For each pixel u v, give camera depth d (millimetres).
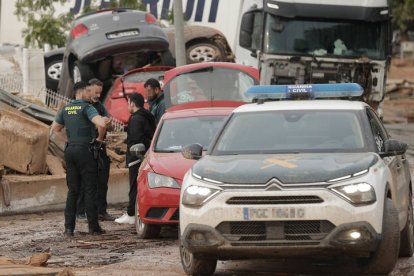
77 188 29438
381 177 20656
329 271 22031
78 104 29406
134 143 31688
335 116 23031
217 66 37656
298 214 19797
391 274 21469
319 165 20547
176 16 48219
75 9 64438
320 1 51125
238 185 20203
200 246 20391
